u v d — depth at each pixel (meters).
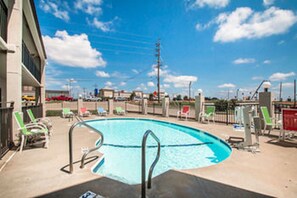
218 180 2.76
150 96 54.88
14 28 5.13
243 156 3.98
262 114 6.60
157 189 2.46
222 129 7.79
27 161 3.58
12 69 5.05
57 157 3.84
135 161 4.92
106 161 4.89
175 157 5.30
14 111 4.85
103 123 12.04
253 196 2.32
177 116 12.83
